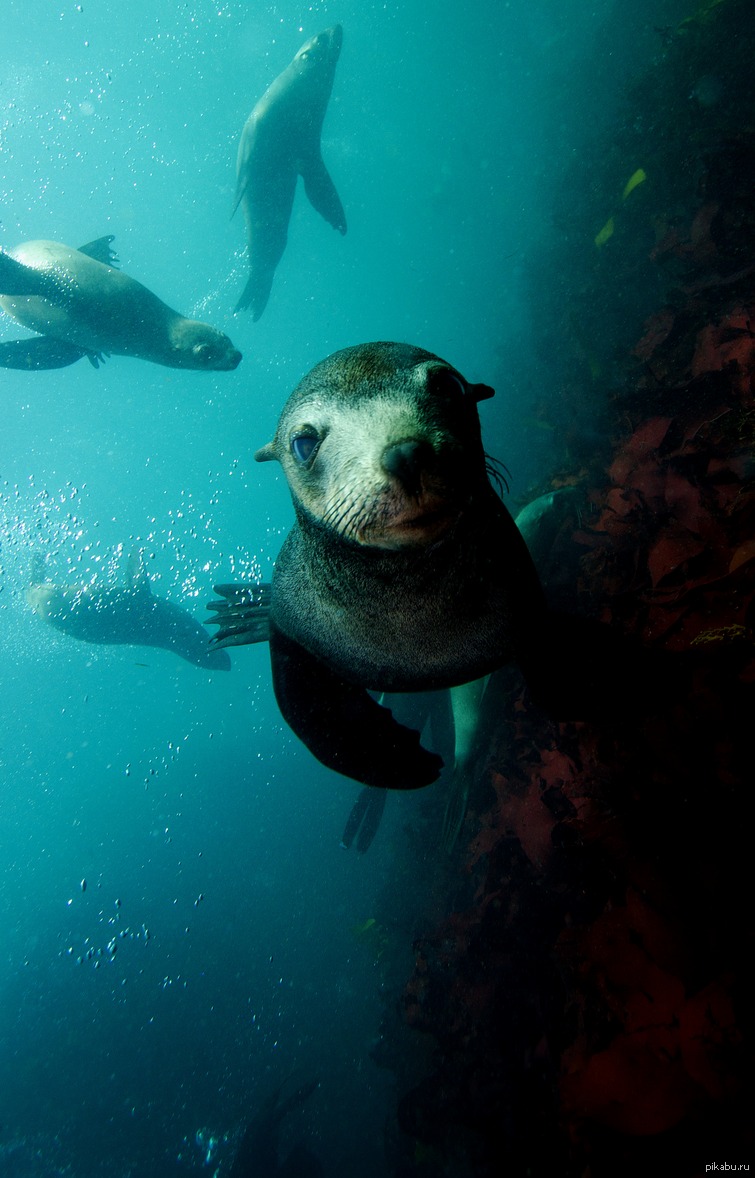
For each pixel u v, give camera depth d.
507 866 1.64
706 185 1.81
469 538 0.75
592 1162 0.97
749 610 1.02
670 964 0.99
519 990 1.52
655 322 1.78
